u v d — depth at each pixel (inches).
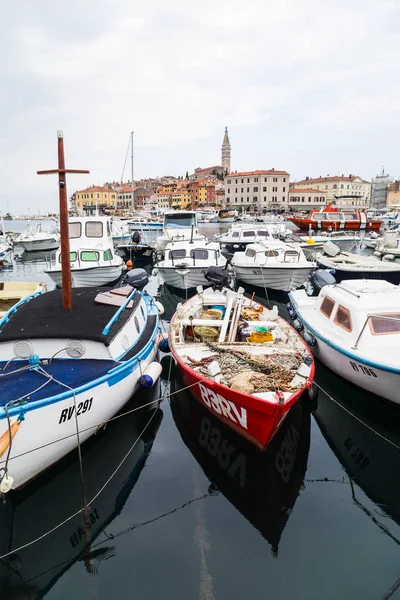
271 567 204.1
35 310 325.4
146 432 320.2
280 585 195.2
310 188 4776.1
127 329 337.4
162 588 194.5
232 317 407.2
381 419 341.7
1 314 431.8
